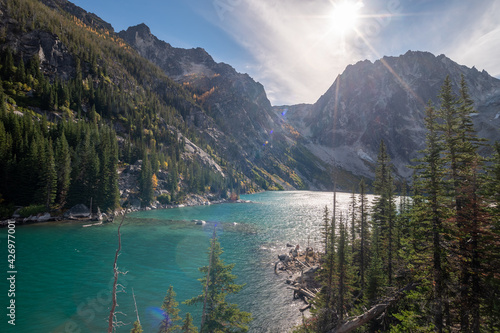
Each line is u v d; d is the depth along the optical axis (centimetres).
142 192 11262
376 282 2741
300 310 3406
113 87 19225
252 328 2977
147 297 3359
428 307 1908
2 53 13950
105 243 5566
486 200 1748
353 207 4409
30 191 7294
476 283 1739
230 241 6594
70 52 17625
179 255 5109
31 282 3503
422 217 1905
